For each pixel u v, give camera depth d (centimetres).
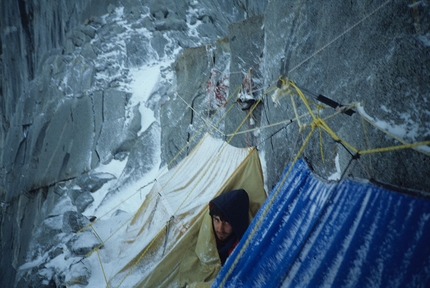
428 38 365
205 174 648
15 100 2108
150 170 1204
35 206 1522
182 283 486
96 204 1207
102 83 1591
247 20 925
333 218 318
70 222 846
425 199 278
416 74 358
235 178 570
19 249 1484
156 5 1747
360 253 282
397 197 292
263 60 817
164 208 627
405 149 345
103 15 1855
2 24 2198
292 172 389
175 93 1142
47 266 775
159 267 512
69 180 1444
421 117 343
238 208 477
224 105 927
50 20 2061
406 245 267
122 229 797
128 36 1723
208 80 1059
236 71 916
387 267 265
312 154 526
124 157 1358
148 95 1501
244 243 363
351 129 424
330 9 558
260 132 763
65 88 1656
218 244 495
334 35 535
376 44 438
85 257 695
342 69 496
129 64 1656
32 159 1603
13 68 2142
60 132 1561
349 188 325
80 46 1784
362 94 416
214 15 1744
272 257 334
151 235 606
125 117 1446
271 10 771
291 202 365
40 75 1903
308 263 304
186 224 562
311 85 575
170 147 1101
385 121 372
